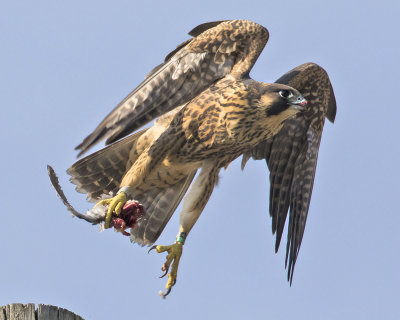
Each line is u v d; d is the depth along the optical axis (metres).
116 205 13.05
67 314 9.30
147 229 14.51
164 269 13.75
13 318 9.12
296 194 16.02
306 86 15.62
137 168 13.94
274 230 15.89
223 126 13.76
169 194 14.52
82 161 14.15
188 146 13.96
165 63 13.93
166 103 13.81
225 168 14.72
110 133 13.37
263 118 13.75
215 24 14.06
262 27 13.86
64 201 11.97
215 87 13.91
